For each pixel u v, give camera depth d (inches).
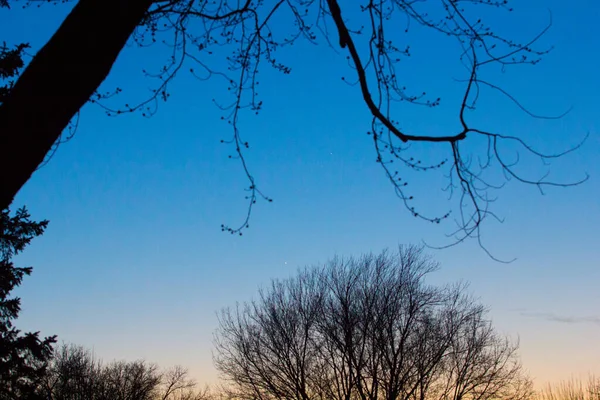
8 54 574.6
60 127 115.3
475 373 1183.6
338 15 190.4
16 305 853.8
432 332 1194.0
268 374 1198.9
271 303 1258.6
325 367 1198.9
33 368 859.4
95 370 1796.3
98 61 118.5
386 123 193.8
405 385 1167.0
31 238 877.8
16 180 110.5
